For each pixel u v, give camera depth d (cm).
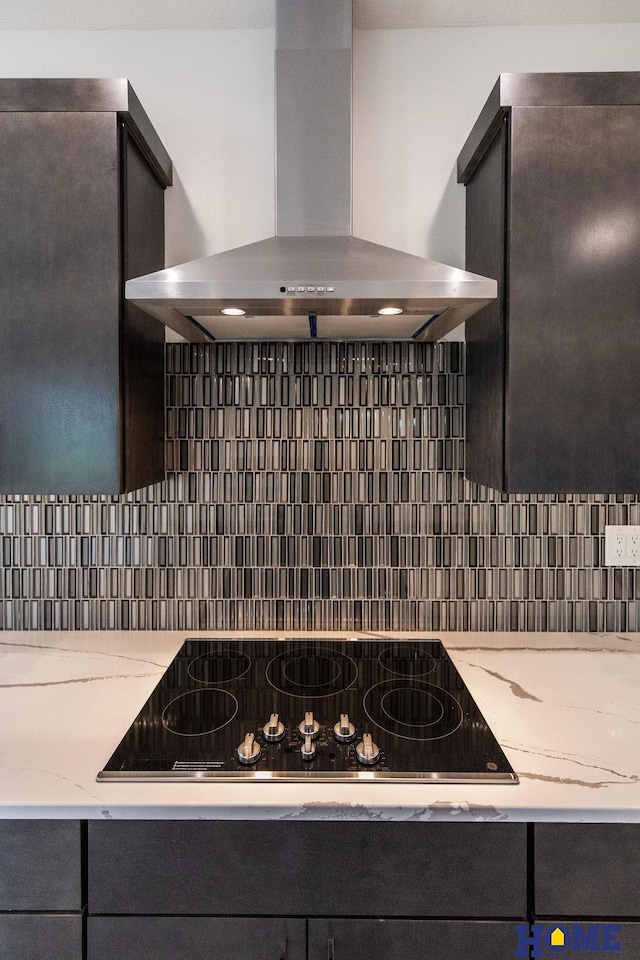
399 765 95
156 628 154
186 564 154
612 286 115
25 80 116
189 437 151
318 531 153
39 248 117
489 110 119
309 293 101
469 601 153
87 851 91
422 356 150
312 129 126
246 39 148
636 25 146
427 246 150
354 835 90
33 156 117
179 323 123
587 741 103
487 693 121
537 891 90
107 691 122
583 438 116
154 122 149
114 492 119
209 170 150
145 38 148
